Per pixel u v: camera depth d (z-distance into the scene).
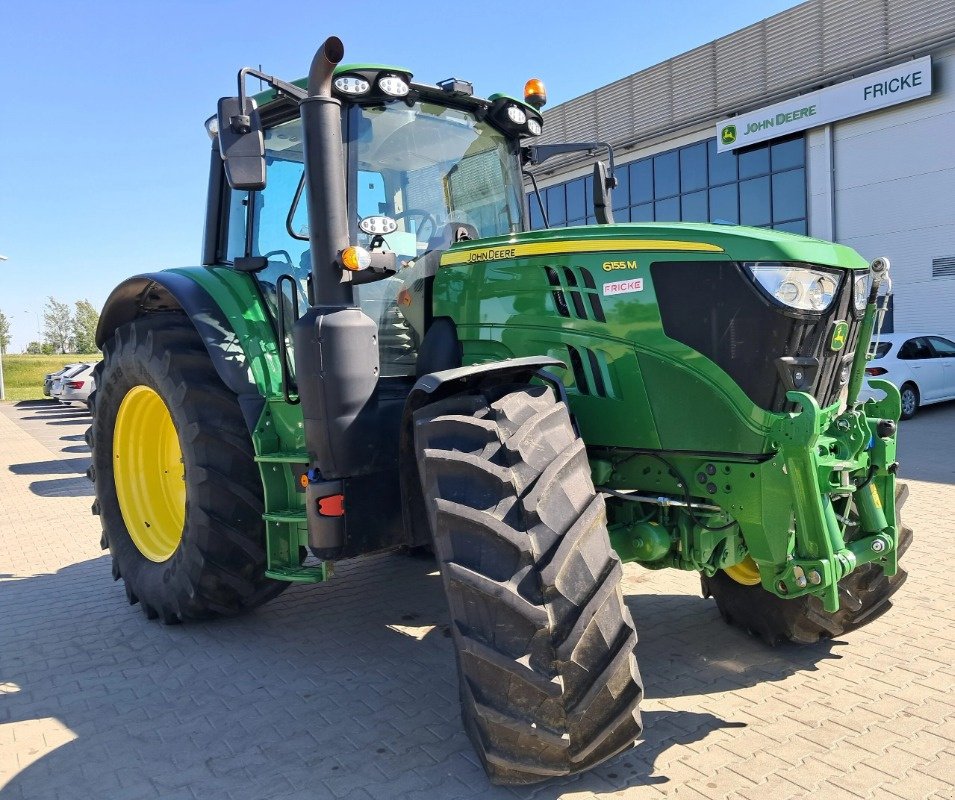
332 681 3.41
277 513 3.59
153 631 4.12
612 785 2.50
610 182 4.32
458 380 2.71
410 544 2.95
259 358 3.77
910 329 16.00
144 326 4.20
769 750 2.68
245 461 3.80
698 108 18.88
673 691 3.16
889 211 16.06
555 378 2.85
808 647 3.56
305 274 3.80
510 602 2.23
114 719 3.11
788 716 2.91
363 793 2.51
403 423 2.86
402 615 4.23
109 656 3.79
